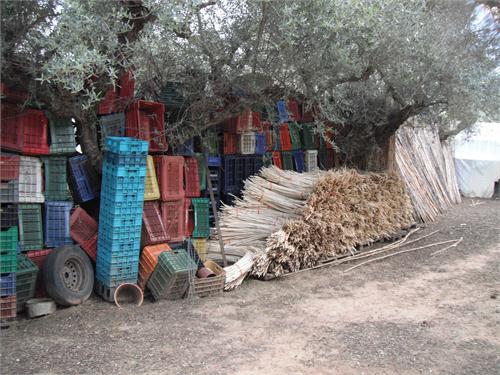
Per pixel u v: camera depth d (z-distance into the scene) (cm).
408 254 944
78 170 646
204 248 776
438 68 851
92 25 516
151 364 444
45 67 502
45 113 602
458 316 593
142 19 586
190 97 730
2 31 522
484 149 1953
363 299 661
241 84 728
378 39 724
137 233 616
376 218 965
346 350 486
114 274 602
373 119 1005
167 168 693
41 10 533
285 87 775
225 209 830
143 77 667
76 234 625
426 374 435
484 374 437
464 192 1966
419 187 1376
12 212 556
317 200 805
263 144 920
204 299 643
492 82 904
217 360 456
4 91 561
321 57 714
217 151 848
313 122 994
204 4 627
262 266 732
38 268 576
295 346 495
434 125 1193
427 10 837
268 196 836
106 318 556
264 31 660
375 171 1084
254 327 547
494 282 751
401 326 557
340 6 600
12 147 568
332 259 862
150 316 569
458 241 1052
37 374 418
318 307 623
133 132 667
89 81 573
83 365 438
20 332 510
